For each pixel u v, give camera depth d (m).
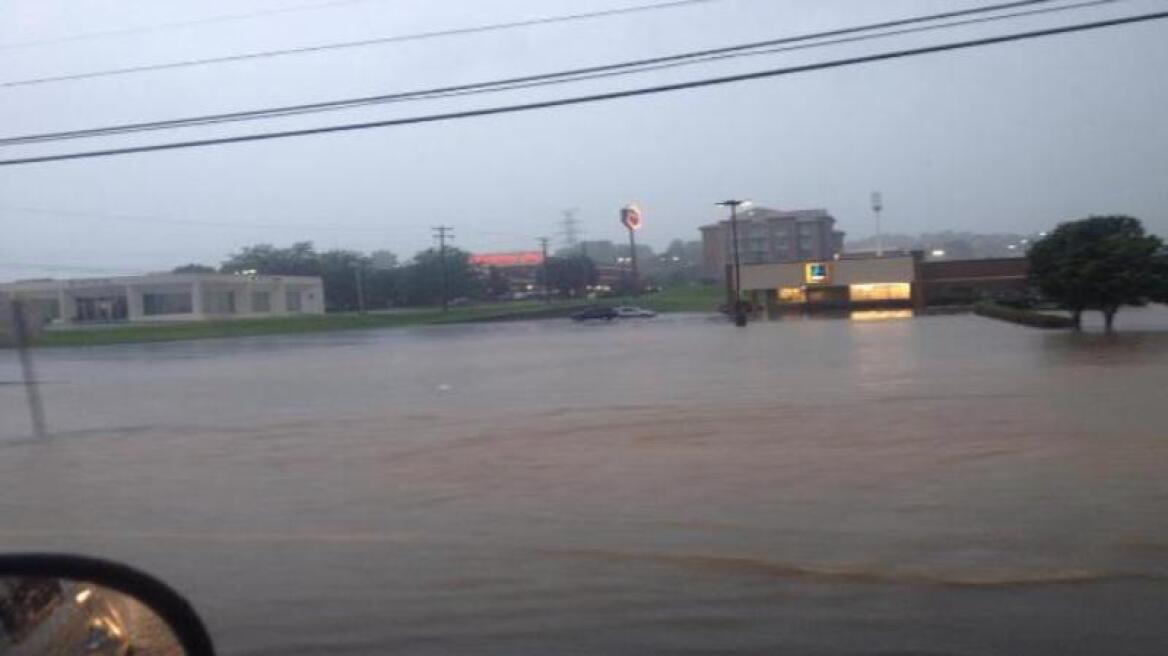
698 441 18.48
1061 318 55.31
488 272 146.75
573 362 41.25
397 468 16.83
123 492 15.67
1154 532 10.59
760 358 39.56
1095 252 49.12
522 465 16.55
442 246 112.62
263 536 11.91
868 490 13.34
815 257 164.88
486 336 67.75
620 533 11.31
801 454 16.58
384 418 24.50
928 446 16.94
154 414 28.08
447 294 122.38
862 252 139.62
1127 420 19.22
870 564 9.67
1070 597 8.48
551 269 144.62
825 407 23.16
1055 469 14.43
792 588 8.95
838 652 7.32
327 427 23.25
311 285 116.50
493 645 7.74
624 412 23.59
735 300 87.00
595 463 16.42
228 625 8.43
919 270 91.69
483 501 13.58
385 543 11.27
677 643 7.63
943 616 8.07
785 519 11.75
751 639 7.66
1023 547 10.14
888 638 7.58
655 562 9.99
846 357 38.34
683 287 153.38
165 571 10.34
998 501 12.38
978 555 9.89
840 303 92.69
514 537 11.32
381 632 8.15
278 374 41.25
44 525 13.12
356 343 64.31
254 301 108.50
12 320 24.89
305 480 16.02
